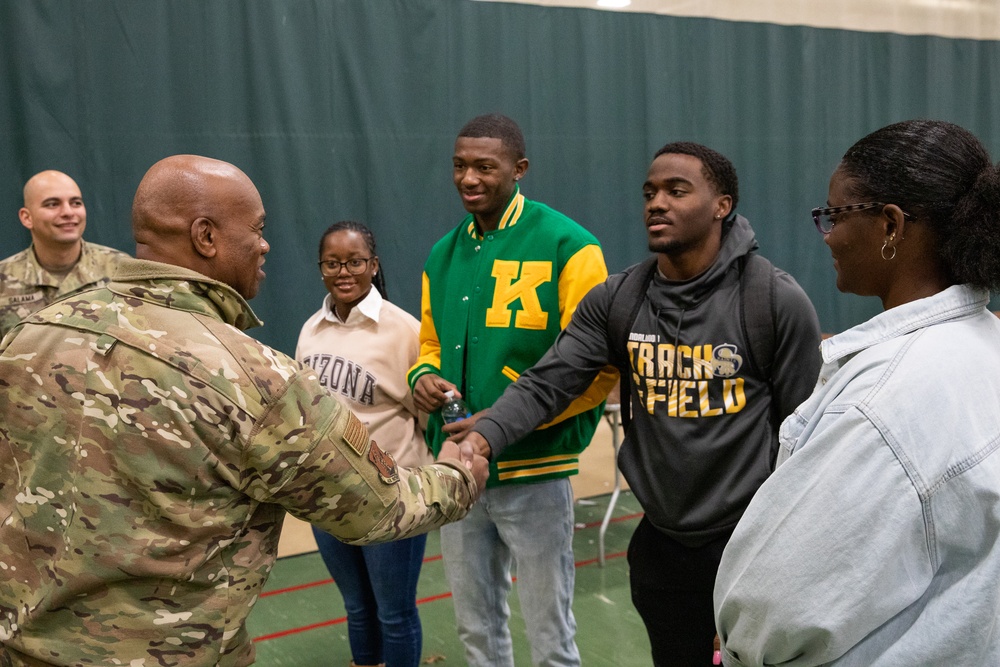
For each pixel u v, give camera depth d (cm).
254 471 126
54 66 411
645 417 185
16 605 129
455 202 499
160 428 120
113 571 122
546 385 196
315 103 461
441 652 304
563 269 216
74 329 125
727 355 174
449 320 229
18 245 417
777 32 575
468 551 228
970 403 100
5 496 131
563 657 225
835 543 100
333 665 298
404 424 252
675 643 188
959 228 104
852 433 101
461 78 492
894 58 612
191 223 130
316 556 395
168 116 434
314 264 468
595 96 527
